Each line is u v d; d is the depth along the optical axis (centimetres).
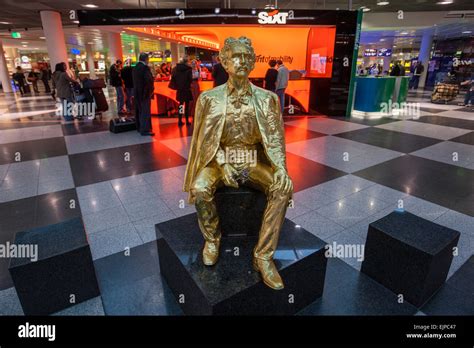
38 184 390
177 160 477
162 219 301
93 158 491
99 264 235
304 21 783
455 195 351
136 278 221
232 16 758
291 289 179
